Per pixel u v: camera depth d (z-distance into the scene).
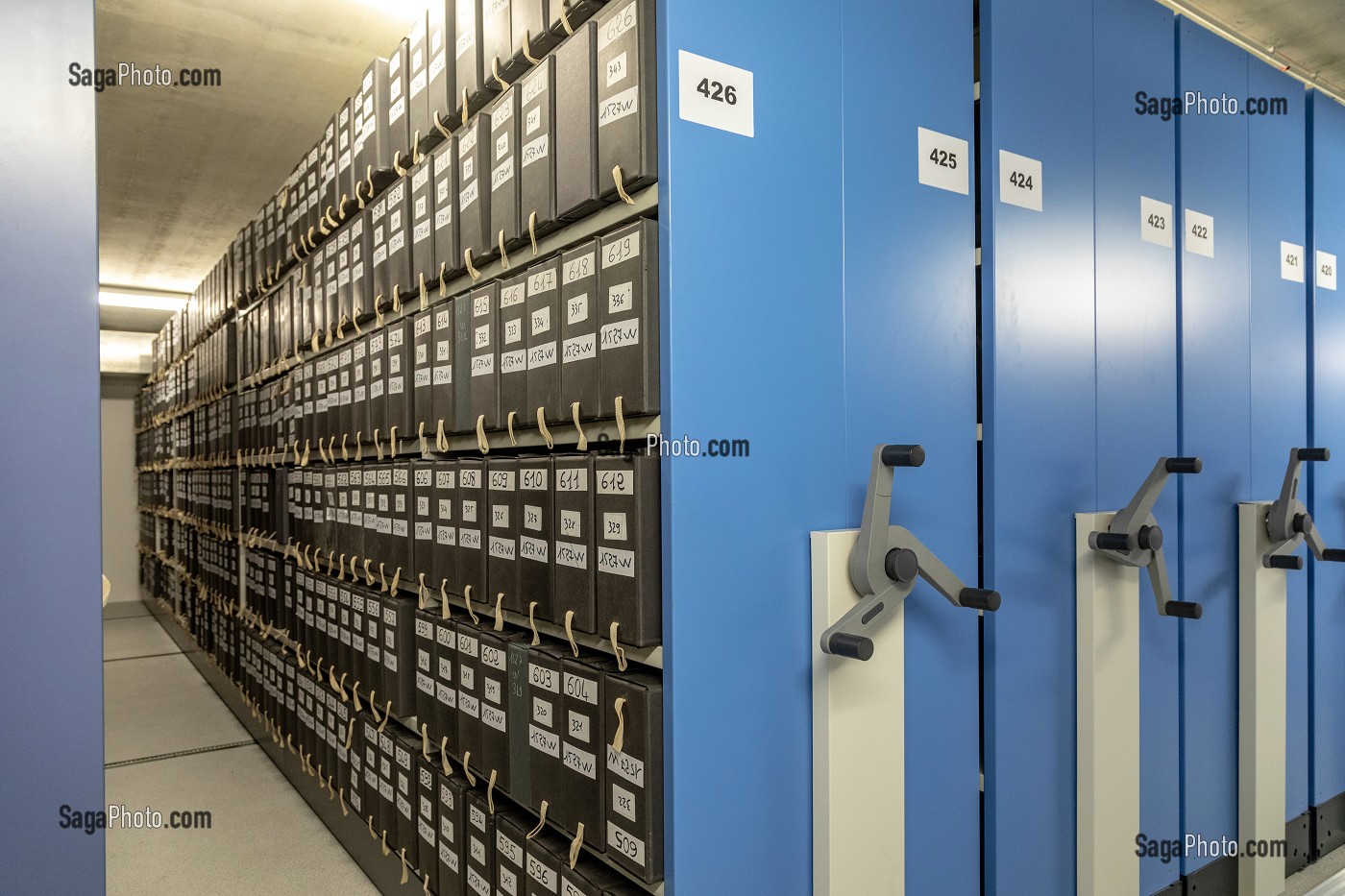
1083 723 1.71
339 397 2.44
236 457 3.75
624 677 1.24
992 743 1.57
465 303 1.74
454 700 1.77
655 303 1.19
